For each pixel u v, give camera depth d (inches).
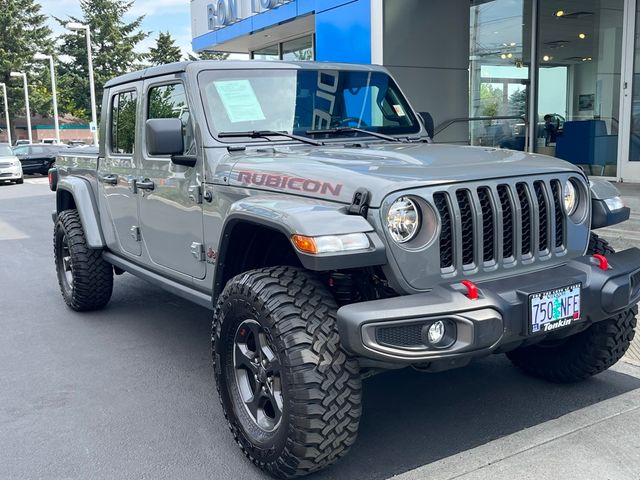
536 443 128.7
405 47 417.4
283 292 114.3
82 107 2586.1
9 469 127.3
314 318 110.7
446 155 134.6
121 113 194.4
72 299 232.4
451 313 104.1
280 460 113.0
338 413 107.9
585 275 121.1
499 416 141.5
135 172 182.9
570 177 130.4
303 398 106.8
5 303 257.8
